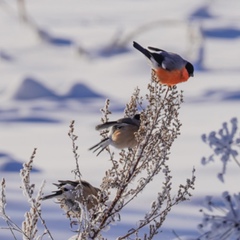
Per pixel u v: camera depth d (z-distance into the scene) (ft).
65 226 29.25
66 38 145.18
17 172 48.42
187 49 124.77
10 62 124.67
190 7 172.24
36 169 50.26
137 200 36.22
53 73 115.03
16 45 139.13
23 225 17.57
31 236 17.47
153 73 16.98
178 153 56.18
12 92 93.66
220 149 13.15
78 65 122.62
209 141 13.16
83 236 16.96
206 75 107.55
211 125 71.51
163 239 27.55
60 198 17.87
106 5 188.44
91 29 155.74
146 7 181.68
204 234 12.82
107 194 17.39
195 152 56.39
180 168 48.29
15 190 39.27
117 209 17.33
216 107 81.92
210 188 40.57
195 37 122.83
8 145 65.57
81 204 16.98
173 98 16.93
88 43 136.46
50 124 77.00
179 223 31.09
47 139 67.87
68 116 81.66
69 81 102.22
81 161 54.85
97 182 44.52
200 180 43.55
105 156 55.62
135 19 166.20
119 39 134.51
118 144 18.44
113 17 171.01
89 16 173.27
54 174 48.32
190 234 29.19
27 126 76.07
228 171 45.44
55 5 190.39
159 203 17.10
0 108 87.15
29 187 17.51
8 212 32.60
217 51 127.95
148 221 17.21
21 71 116.06
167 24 143.23
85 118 80.18
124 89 99.50
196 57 118.62
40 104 89.40
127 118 18.54
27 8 185.26
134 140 18.35
